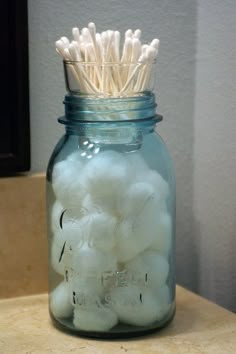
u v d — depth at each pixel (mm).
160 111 628
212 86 625
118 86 472
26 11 544
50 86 581
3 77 550
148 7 606
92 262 472
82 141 484
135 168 475
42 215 581
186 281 657
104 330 479
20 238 577
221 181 631
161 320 497
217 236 644
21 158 562
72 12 577
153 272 484
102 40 471
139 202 470
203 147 642
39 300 578
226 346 471
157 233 485
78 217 477
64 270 492
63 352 462
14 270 580
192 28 629
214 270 651
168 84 627
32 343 480
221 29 610
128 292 477
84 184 472
